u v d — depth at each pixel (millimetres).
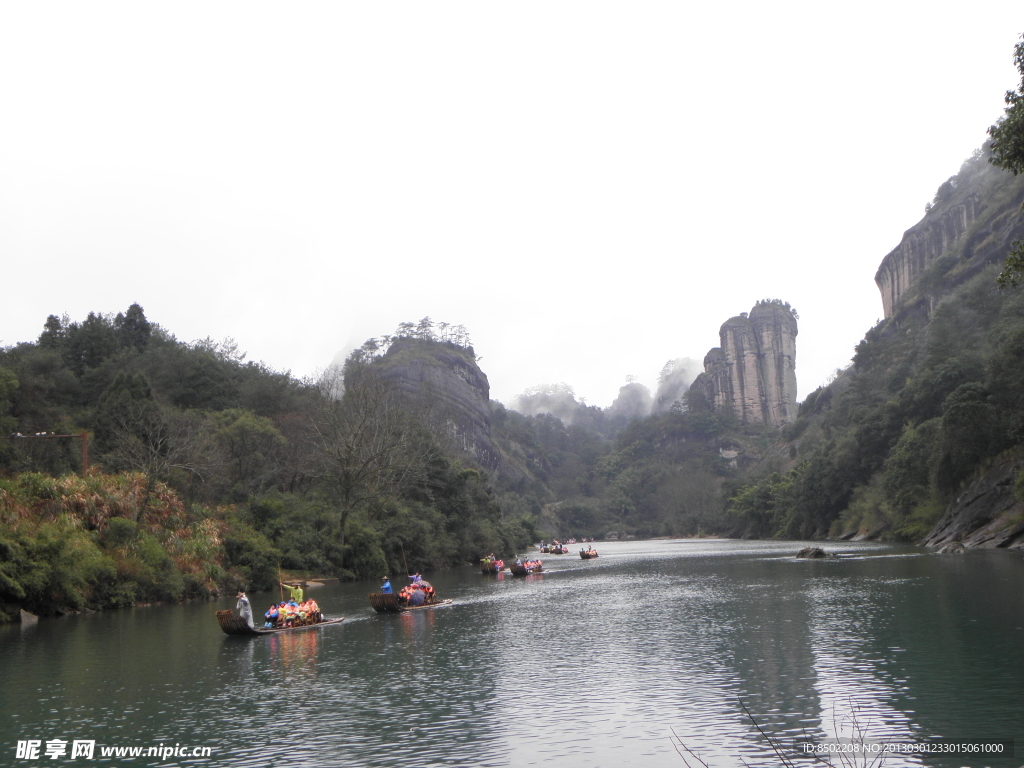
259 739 14805
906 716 14852
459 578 65625
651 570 64562
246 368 99812
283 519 58969
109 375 82125
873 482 107812
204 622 33125
